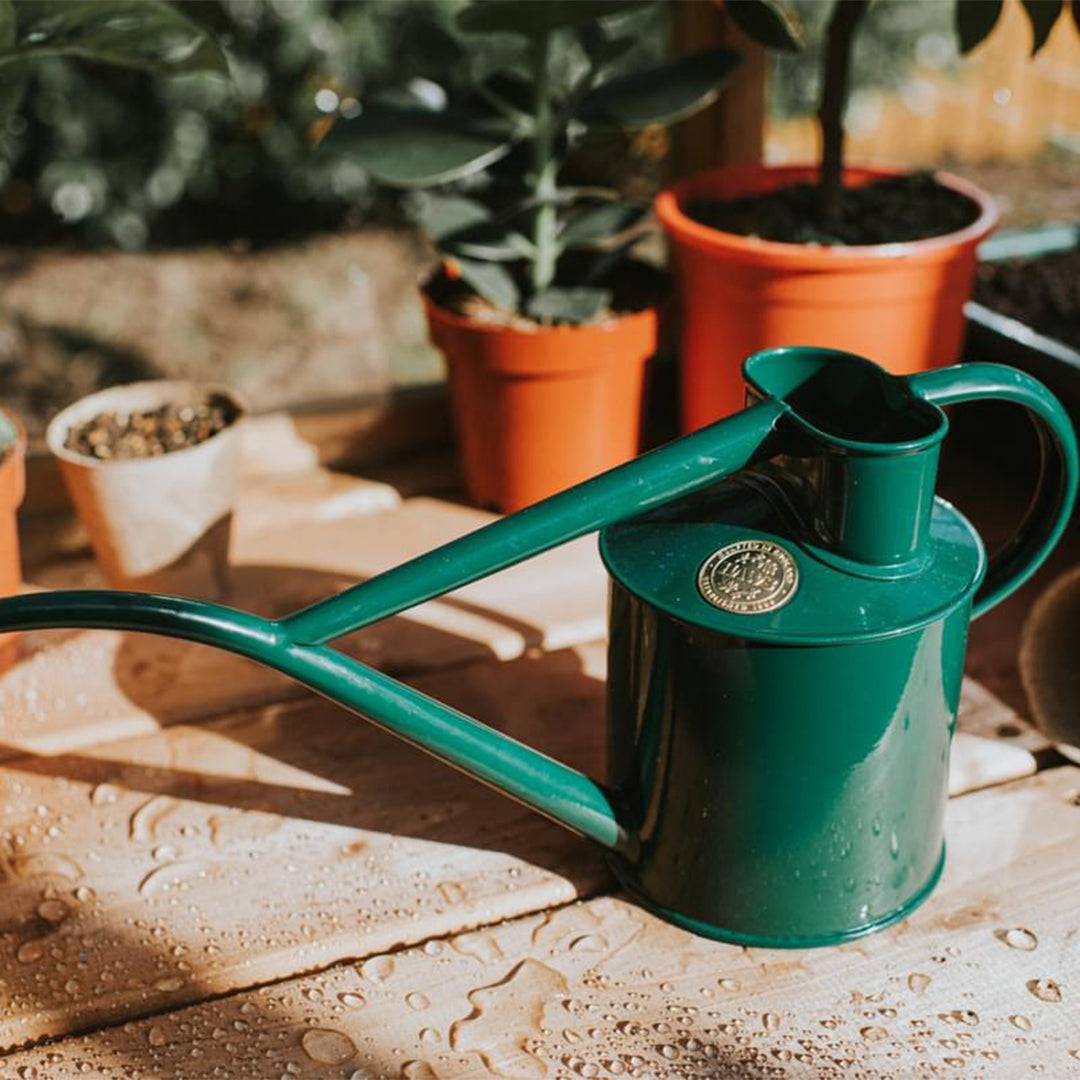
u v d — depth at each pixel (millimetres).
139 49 1032
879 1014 852
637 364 1094
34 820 935
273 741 976
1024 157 1768
